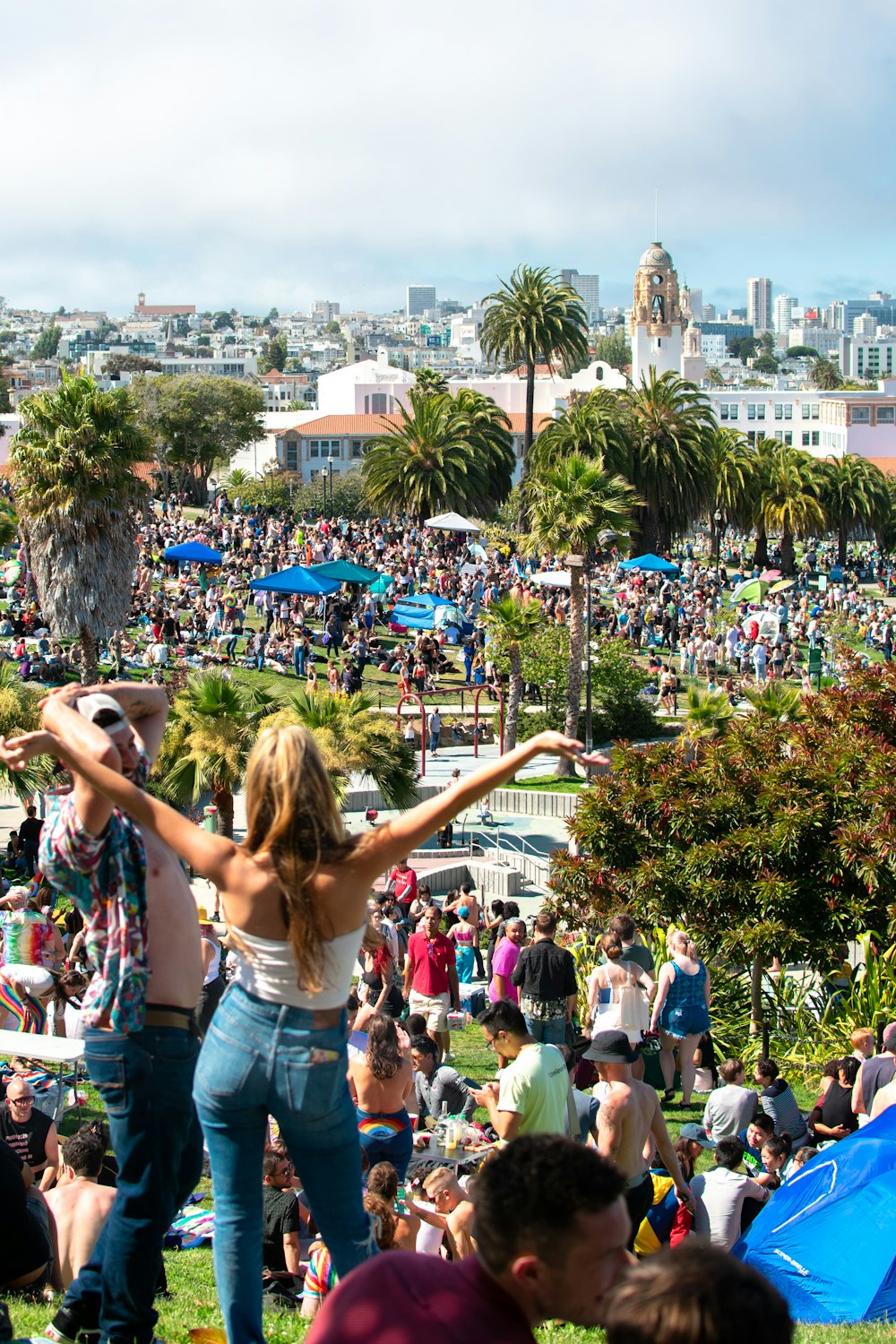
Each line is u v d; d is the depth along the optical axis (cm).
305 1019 351
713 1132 1059
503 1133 675
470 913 1934
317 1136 358
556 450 7344
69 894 387
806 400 16138
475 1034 1534
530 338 7888
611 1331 211
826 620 5566
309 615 5241
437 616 5156
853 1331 696
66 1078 1152
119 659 4100
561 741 341
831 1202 796
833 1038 1461
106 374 17475
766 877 1532
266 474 11775
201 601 5006
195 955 404
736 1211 831
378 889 1977
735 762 1655
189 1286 695
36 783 2216
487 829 3136
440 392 9406
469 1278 263
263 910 345
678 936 1298
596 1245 252
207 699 2206
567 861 1669
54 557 3212
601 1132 714
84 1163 693
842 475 8944
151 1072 393
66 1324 440
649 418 7612
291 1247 757
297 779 341
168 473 11094
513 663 3603
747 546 9894
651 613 5491
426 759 3709
